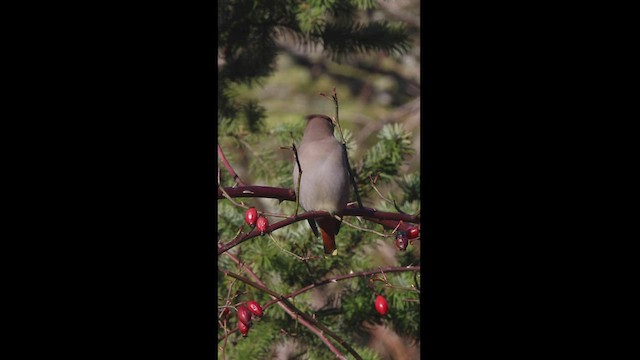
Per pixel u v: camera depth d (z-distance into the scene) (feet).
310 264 23.82
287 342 24.91
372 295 23.63
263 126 27.55
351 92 45.55
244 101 29.40
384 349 28.48
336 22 27.81
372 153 24.66
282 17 26.81
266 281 23.75
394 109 45.06
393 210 23.88
